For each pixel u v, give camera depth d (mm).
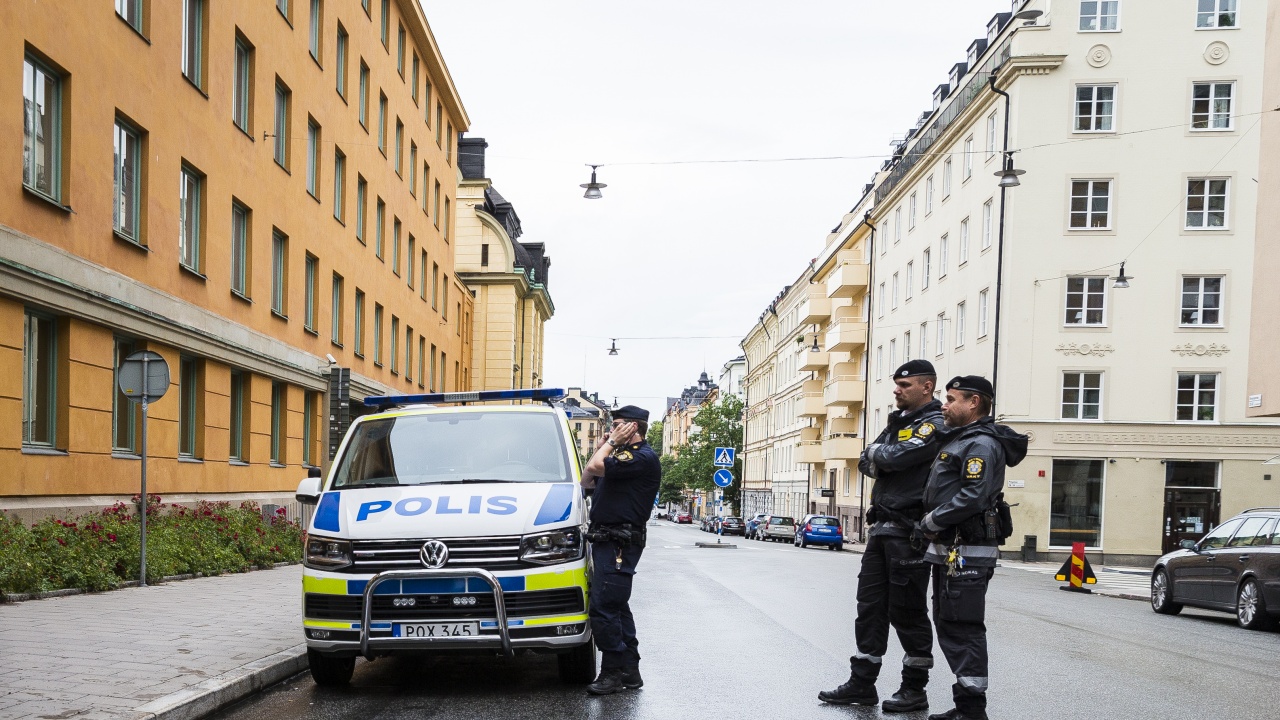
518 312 62031
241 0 19031
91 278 13500
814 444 57188
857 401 51188
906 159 46219
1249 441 32125
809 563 24391
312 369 23438
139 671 6645
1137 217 32531
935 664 8445
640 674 7539
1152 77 32688
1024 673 8109
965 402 5992
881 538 6406
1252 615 13328
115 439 14633
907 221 45156
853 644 9367
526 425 8047
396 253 33938
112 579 11531
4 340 11703
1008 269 32750
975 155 36156
